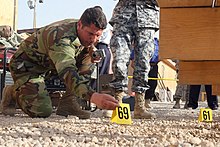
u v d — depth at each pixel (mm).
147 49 4688
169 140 2709
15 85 4629
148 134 3127
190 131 3410
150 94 7977
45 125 3596
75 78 2906
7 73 6609
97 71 6266
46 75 4836
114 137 2885
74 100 4703
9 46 6930
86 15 3564
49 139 2668
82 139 2709
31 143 2463
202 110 4684
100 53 4352
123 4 4691
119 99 4543
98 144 2531
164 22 2463
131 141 2658
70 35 3518
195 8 2420
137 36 4680
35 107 4531
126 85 4582
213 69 2695
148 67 4734
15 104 4996
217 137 3049
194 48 2434
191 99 8594
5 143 2422
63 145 2418
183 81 2760
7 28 7188
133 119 4629
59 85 5488
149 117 4734
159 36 2473
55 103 5719
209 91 8195
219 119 5227
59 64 3146
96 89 6309
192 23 2430
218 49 2408
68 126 3594
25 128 3291
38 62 4453
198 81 2732
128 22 4648
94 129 3373
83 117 4594
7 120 4156
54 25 3785
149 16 4688
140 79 4707
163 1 2445
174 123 4281
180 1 2422
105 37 7113
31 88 4539
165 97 20656
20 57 4531
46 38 3828
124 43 4609
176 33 2449
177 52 2455
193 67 2732
